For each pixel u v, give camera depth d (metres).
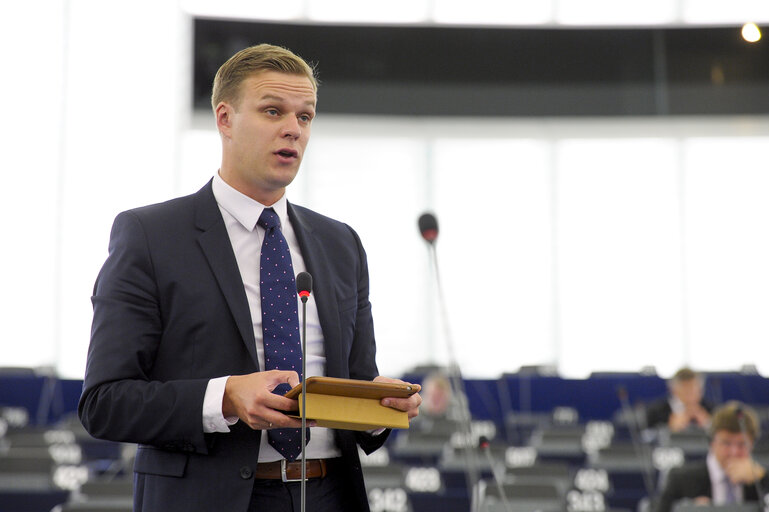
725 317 20.17
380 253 20.31
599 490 10.38
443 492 9.82
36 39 19.30
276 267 3.19
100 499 8.02
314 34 20.12
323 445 3.11
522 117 20.41
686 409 13.40
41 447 10.88
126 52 19.50
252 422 2.79
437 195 20.53
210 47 19.73
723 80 20.23
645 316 20.22
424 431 12.75
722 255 20.33
